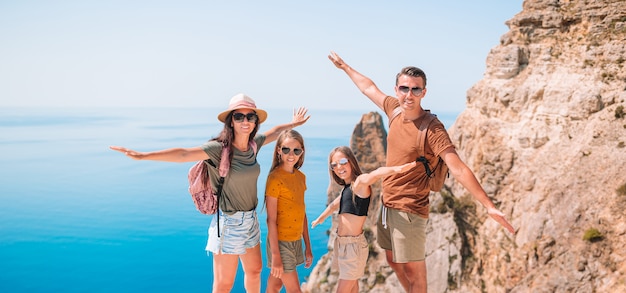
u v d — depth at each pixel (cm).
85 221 15950
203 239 13650
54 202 18562
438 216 3619
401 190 650
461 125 3878
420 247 662
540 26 3578
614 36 3231
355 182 689
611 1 3316
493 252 3212
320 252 11338
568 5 3509
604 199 2855
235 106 643
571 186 3009
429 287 3447
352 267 716
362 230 724
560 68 3369
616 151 2936
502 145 3472
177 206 17738
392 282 3619
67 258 12275
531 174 3244
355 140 5081
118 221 15888
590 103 3138
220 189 666
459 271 3344
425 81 620
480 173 3522
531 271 2969
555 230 2966
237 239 679
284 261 717
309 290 4191
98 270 11275
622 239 2702
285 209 708
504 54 3638
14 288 10269
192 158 624
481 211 3422
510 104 3522
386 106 687
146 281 10444
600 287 2673
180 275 10781
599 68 3212
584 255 2784
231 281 713
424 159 627
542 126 3312
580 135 3139
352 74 764
